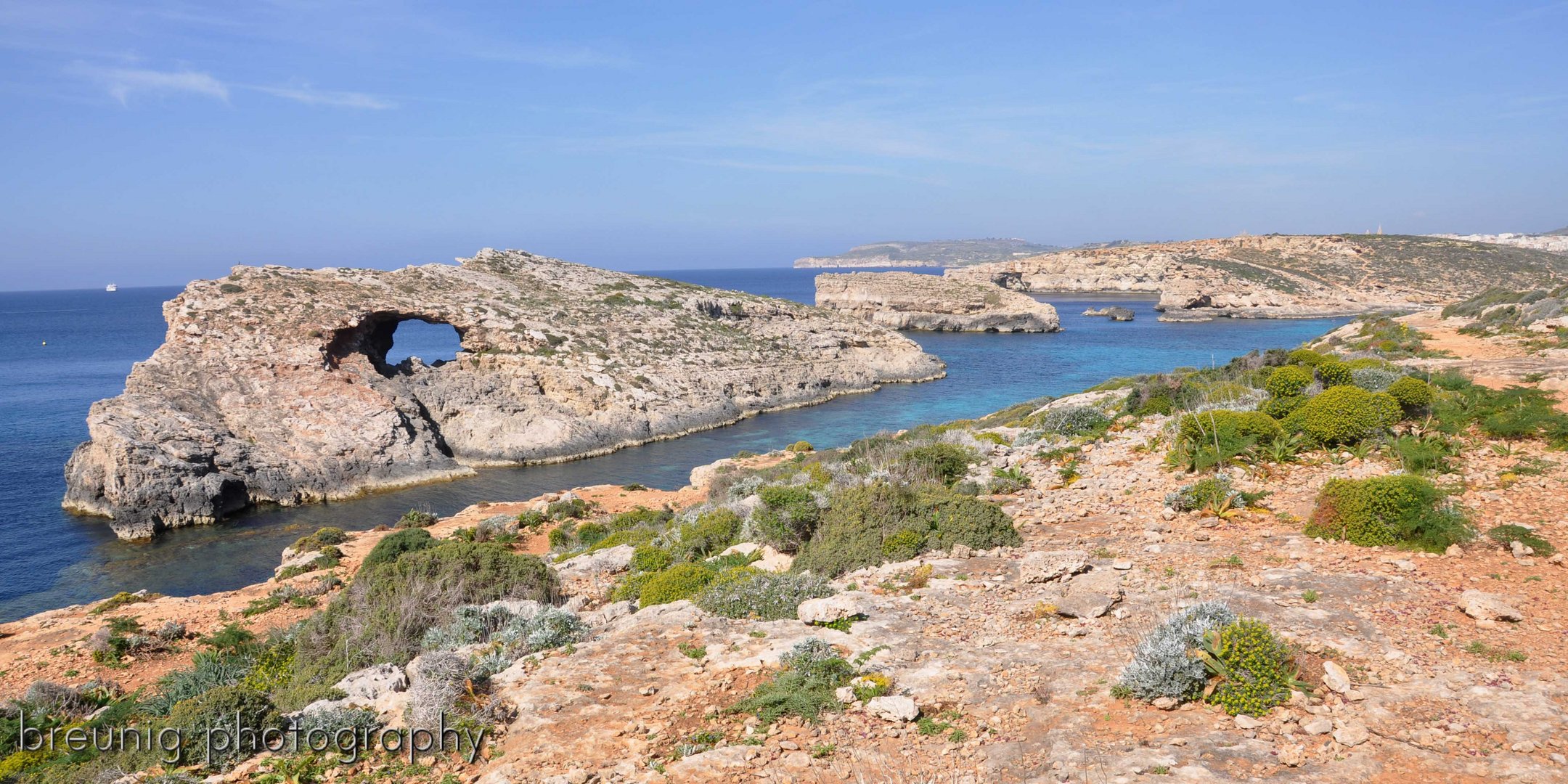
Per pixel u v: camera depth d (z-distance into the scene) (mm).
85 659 20312
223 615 24031
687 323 85375
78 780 10352
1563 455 15484
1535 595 10039
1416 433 17375
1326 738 7391
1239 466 17656
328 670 15070
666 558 19922
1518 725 7211
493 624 14781
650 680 10469
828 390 84625
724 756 8289
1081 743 7789
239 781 8945
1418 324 57469
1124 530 15234
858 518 16344
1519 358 30703
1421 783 6566
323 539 36312
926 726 8500
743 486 27531
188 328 56062
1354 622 9789
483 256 91500
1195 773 7023
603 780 8070
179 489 44000
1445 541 11922
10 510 45844
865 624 11766
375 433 53844
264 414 52688
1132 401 26328
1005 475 20672
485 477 55125
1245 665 8258
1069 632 10633
